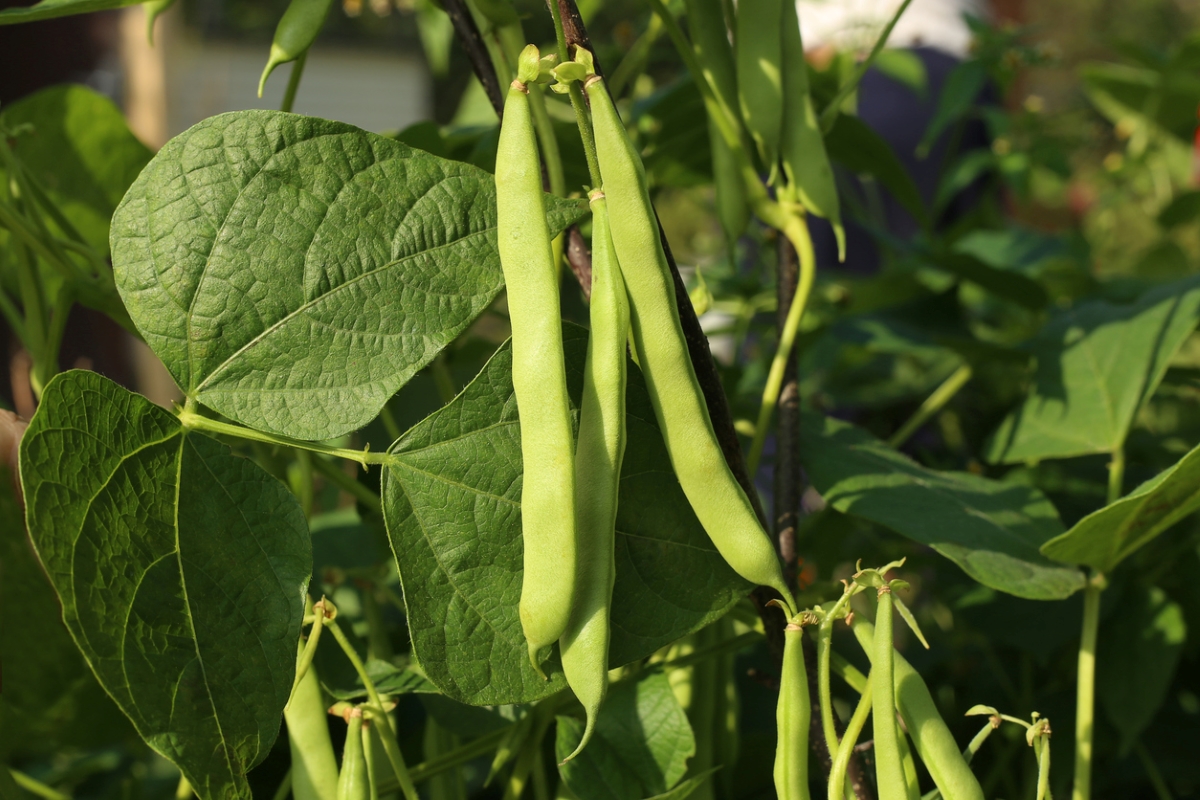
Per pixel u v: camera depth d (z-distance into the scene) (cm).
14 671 66
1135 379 71
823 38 132
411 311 52
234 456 52
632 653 53
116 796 89
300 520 53
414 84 502
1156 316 72
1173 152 172
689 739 59
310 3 59
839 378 128
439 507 52
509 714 60
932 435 121
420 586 52
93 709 68
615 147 50
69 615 49
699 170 89
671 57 117
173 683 50
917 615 106
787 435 61
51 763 105
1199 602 77
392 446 52
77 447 50
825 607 56
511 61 58
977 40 122
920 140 159
